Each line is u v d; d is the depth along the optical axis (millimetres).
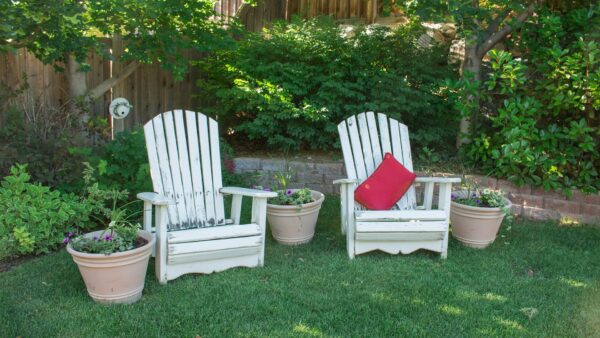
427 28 5535
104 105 5008
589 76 3863
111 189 3865
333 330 2422
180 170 3248
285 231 3648
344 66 5223
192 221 3256
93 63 4867
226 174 4949
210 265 3055
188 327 2430
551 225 4141
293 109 5078
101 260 2523
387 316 2555
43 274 3025
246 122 5391
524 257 3424
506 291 2863
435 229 3336
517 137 4152
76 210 3496
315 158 5332
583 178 4180
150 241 2760
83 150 3875
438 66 5387
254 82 5320
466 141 5031
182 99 5961
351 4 7320
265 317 2539
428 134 5125
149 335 2352
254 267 3201
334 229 4070
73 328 2406
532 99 4141
